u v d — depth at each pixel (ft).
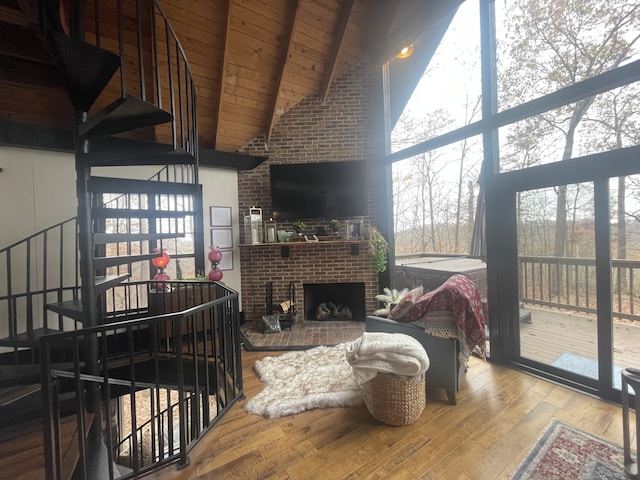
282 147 14.85
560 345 8.33
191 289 12.34
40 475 5.60
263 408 7.25
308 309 15.31
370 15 12.69
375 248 13.70
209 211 14.28
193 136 9.21
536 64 8.45
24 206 10.30
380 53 13.96
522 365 9.03
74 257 11.05
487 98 9.41
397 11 12.71
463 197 11.23
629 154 6.64
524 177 8.59
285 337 12.41
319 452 5.86
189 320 11.93
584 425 6.37
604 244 7.23
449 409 7.10
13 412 7.09
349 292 15.44
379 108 14.40
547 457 5.51
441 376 7.38
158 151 7.07
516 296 9.14
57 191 10.82
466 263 11.19
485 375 8.68
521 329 9.16
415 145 12.39
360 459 5.64
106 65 6.24
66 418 7.41
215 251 13.20
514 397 7.51
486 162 9.46
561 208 8.10
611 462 5.35
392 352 6.59
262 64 12.62
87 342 7.31
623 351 7.34
